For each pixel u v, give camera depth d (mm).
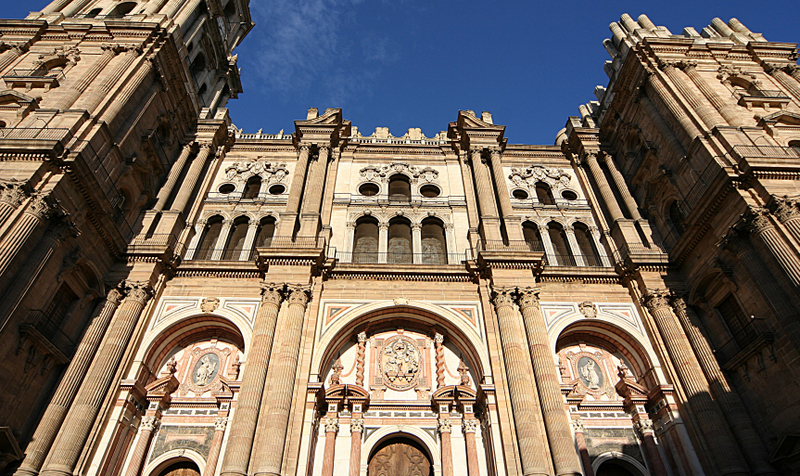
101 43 26516
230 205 27969
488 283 22750
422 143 33094
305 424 18500
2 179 17328
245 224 27438
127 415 19047
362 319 22266
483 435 19797
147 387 20391
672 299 22312
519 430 17719
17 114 21031
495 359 20250
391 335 23078
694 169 22844
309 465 18047
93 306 20766
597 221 27562
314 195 26641
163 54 27531
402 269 23281
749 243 18922
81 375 18625
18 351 16375
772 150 20781
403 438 20531
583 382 22156
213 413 20531
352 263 23438
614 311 22938
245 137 34438
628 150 29719
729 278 19844
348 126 32500
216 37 37719
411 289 23016
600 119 34469
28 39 26203
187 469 19625
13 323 16203
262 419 17984
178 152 29906
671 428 19359
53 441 17016
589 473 18797
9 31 26516
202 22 34812
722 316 21000
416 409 20766
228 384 20344
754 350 18219
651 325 22000
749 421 18391
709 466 17891
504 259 22719
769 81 26125
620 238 25453
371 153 31875
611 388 22109
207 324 22422
